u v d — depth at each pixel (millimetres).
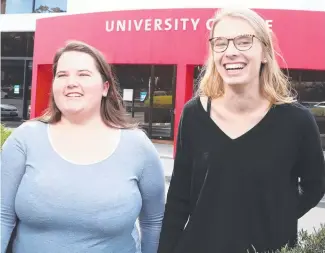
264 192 2062
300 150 2166
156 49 11672
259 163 2061
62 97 2264
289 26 10805
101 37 12297
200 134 2170
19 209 2123
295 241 2104
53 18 13227
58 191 2082
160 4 14383
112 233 2139
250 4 13484
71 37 12797
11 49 19188
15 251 2215
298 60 10875
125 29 11969
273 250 2053
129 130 2393
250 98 2129
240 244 2059
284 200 2090
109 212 2105
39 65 13906
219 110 2182
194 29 11266
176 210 2303
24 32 18922
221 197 2086
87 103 2266
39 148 2189
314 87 14117
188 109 2258
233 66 2076
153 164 2377
